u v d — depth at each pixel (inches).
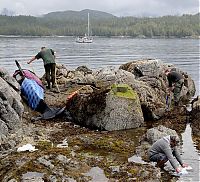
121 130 583.2
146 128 597.9
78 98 625.3
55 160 399.9
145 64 801.6
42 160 397.4
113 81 778.8
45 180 367.6
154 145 448.5
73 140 506.9
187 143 530.9
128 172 397.4
